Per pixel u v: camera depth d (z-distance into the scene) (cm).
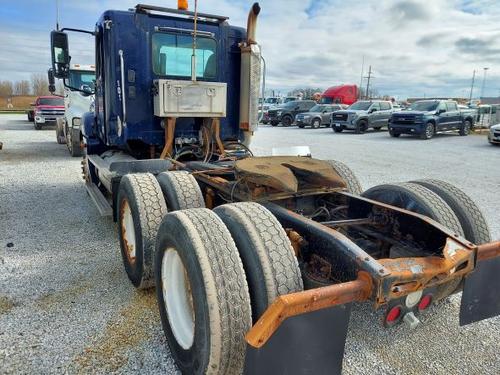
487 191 818
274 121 2992
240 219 242
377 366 269
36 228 532
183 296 254
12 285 368
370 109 2297
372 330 310
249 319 215
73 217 583
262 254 225
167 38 514
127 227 364
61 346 280
